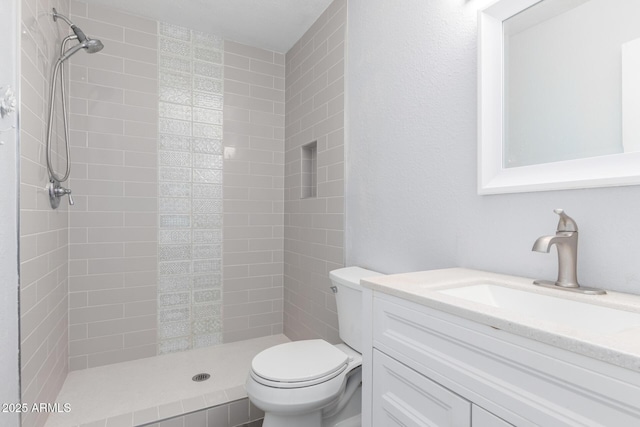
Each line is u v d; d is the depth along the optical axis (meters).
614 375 0.47
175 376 1.99
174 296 2.36
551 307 0.83
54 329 1.72
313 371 1.26
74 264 2.07
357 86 1.81
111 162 2.17
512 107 1.05
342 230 1.93
